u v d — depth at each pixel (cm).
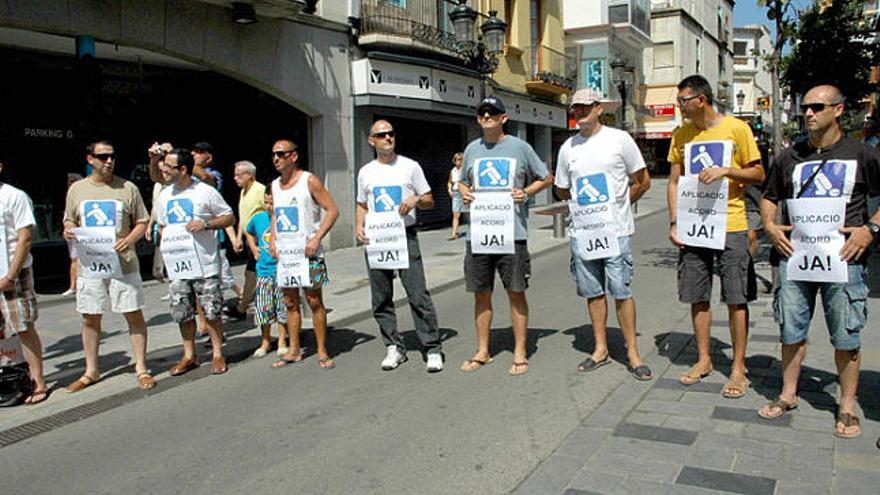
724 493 353
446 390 549
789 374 453
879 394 476
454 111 1742
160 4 1105
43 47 1110
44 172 1163
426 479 396
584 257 562
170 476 422
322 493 388
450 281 1044
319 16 1384
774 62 875
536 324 762
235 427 497
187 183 614
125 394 583
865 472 366
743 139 481
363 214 618
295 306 645
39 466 448
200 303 621
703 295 520
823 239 410
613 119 2822
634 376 549
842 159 405
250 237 685
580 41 2903
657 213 2150
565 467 396
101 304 589
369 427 481
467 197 583
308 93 1380
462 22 1333
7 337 540
